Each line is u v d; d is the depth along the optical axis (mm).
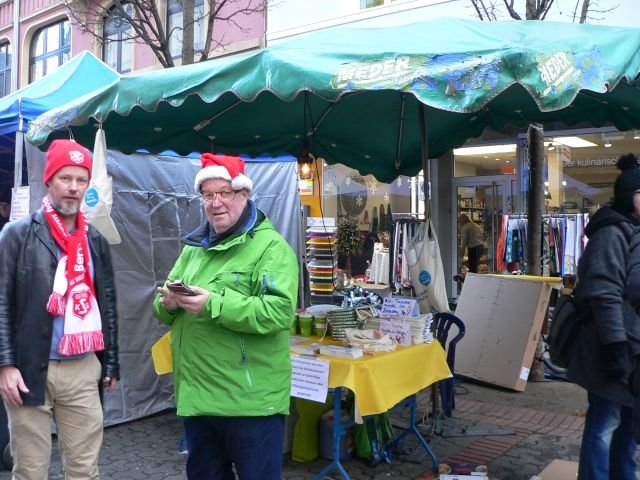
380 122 5793
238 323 2434
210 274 2635
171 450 4625
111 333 3027
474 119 5723
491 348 6512
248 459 2564
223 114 5168
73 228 2922
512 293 6547
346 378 3590
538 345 6680
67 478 2881
